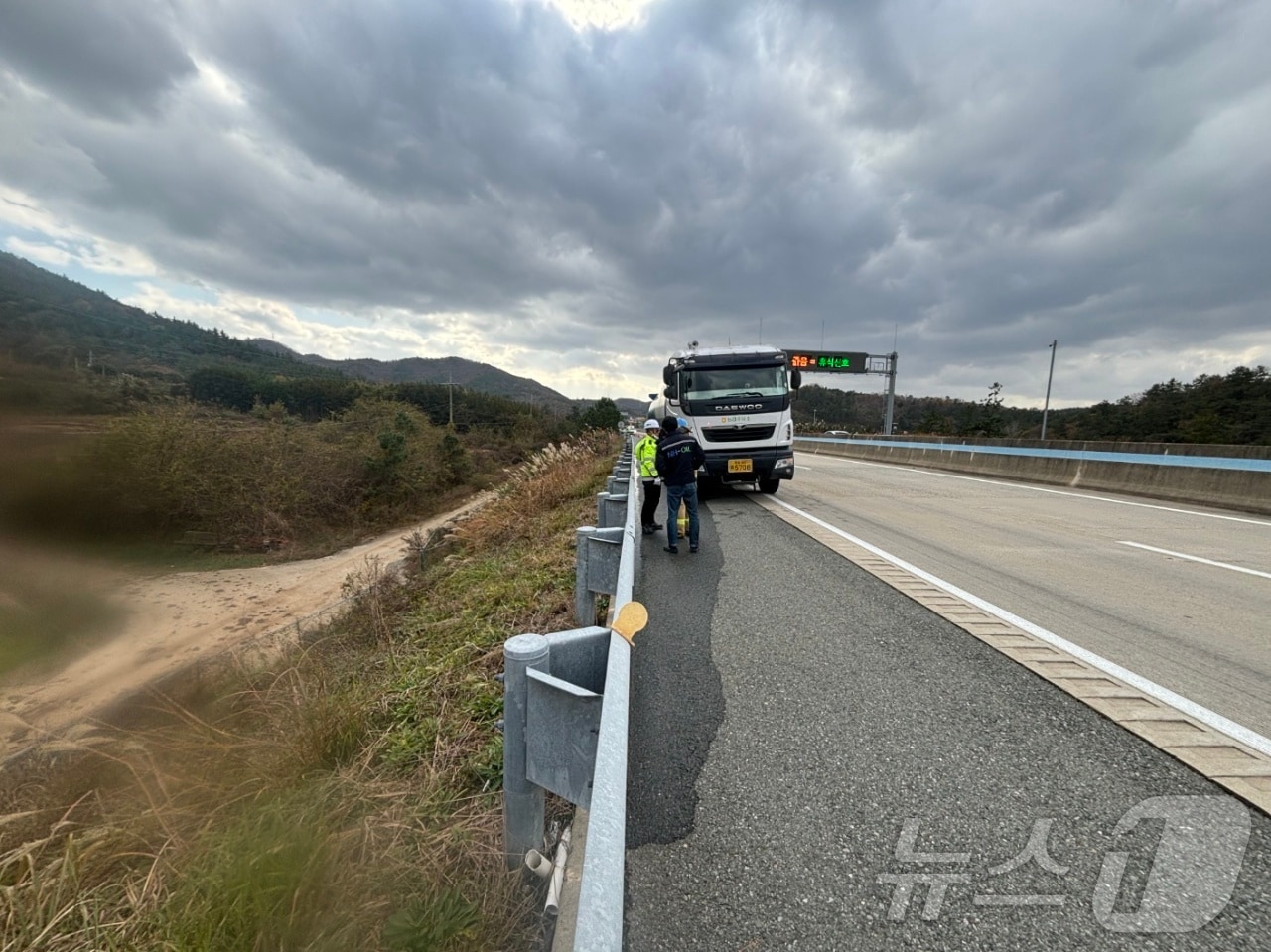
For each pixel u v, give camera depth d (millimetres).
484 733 3492
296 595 14008
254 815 2605
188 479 17406
